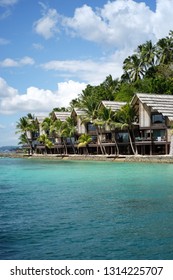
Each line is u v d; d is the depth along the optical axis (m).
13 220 20.89
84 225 19.42
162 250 15.38
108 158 73.50
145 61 100.25
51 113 102.38
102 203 25.33
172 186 32.78
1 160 101.19
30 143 116.19
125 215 21.48
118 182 36.72
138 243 16.28
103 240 16.80
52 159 95.06
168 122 67.62
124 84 102.88
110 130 79.19
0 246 16.28
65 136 93.44
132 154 77.00
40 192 31.39
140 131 74.12
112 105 81.25
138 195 28.28
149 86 89.56
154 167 53.22
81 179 40.69
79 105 98.25
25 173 51.47
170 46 98.50
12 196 29.47
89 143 86.44
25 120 114.75
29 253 15.41
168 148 68.25
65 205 25.00
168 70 96.88
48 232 18.25
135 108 74.56
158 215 21.33
